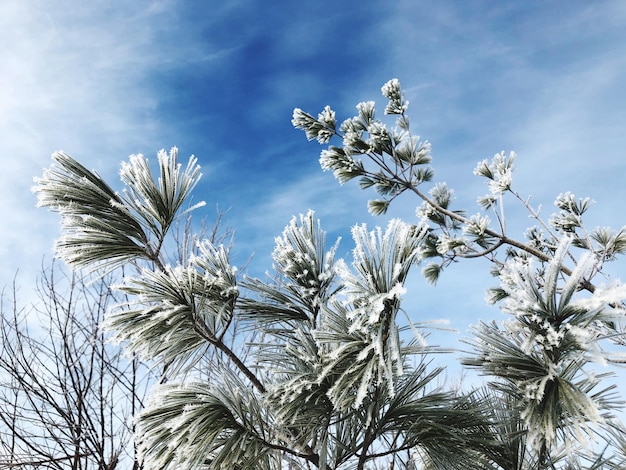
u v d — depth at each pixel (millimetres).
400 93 1154
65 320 1065
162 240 571
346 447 529
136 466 929
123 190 564
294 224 577
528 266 417
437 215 1170
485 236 1010
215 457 481
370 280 441
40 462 931
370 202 1203
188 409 481
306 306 572
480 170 1008
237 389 524
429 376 545
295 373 516
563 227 966
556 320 413
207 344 547
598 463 503
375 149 1125
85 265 552
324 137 1170
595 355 386
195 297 536
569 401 406
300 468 558
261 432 515
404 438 524
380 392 503
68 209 542
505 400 521
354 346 463
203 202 567
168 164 576
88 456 959
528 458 517
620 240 880
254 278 569
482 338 457
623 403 462
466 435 512
